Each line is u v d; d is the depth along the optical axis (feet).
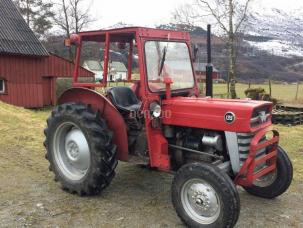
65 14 114.32
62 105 17.71
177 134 16.07
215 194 13.55
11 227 14.23
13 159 22.21
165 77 16.31
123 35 17.26
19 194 17.24
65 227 14.33
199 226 13.82
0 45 53.78
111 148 16.33
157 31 16.51
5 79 54.49
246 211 15.98
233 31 62.28
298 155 24.63
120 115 16.46
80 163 17.34
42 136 28.09
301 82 136.26
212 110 14.67
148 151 16.28
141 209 15.93
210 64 18.56
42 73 59.82
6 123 31.24
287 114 37.24
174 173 16.05
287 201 17.08
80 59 18.53
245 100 15.40
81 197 17.03
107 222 14.76
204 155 15.52
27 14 119.24
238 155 14.42
